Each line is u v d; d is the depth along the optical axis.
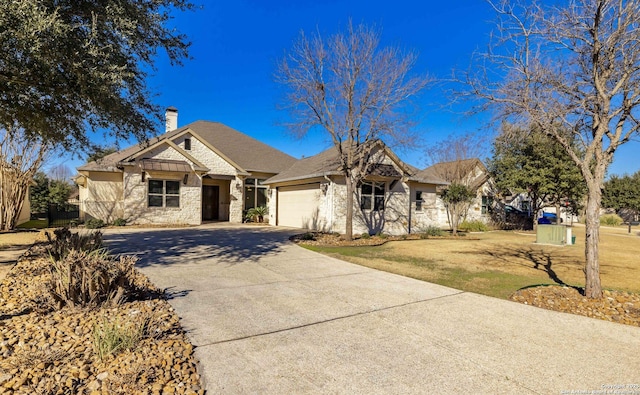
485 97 6.76
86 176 19.41
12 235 13.59
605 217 37.38
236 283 6.97
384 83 12.95
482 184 25.92
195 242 12.59
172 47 8.14
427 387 3.26
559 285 7.02
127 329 3.88
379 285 7.11
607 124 6.05
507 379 3.43
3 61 5.39
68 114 7.31
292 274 7.95
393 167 18.59
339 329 4.68
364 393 3.14
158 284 6.65
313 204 18.31
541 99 6.41
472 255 11.48
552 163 22.03
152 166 18.27
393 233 18.44
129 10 6.45
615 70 6.14
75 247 7.87
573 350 4.12
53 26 4.99
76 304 4.93
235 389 3.15
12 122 6.94
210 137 26.27
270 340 4.26
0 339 3.81
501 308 5.70
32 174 16.14
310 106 13.34
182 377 3.24
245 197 23.78
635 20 5.67
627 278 8.24
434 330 4.70
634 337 4.52
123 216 18.47
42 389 2.88
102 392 2.87
